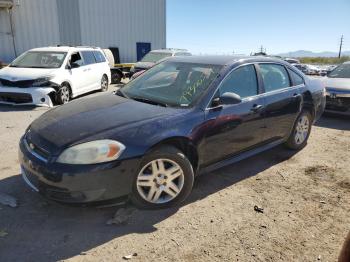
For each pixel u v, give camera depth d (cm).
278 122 464
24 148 329
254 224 318
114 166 294
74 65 966
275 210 346
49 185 293
